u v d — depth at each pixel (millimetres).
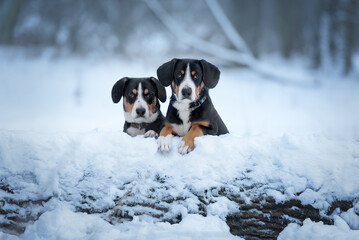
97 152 3285
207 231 2832
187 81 3818
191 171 3096
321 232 2695
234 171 3076
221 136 3516
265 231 2943
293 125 8305
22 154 3209
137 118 4320
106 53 21016
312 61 20406
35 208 3043
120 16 22766
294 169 2998
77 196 3064
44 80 13820
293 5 25344
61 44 21234
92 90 12648
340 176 2893
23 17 22625
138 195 3074
